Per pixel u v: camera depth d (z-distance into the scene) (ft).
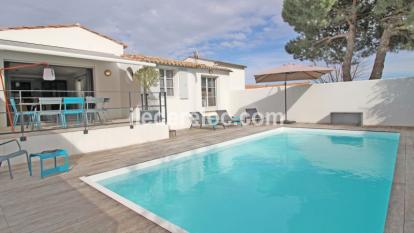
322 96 48.11
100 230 10.58
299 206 15.14
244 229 12.74
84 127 28.30
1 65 30.35
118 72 43.45
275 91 54.85
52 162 22.86
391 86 40.52
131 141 31.17
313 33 52.90
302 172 21.72
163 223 11.03
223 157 27.94
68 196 14.60
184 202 16.35
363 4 49.29
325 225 12.75
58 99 27.50
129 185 19.69
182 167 24.38
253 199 16.49
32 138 23.35
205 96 54.44
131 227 10.79
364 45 58.39
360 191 16.96
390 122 40.86
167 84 45.14
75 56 26.89
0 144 19.52
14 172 19.69
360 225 12.60
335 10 49.60
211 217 14.17
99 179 18.92
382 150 28.25
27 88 47.52
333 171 21.53
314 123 49.08
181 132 42.01
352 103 44.65
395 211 11.17
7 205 13.35
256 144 34.47
